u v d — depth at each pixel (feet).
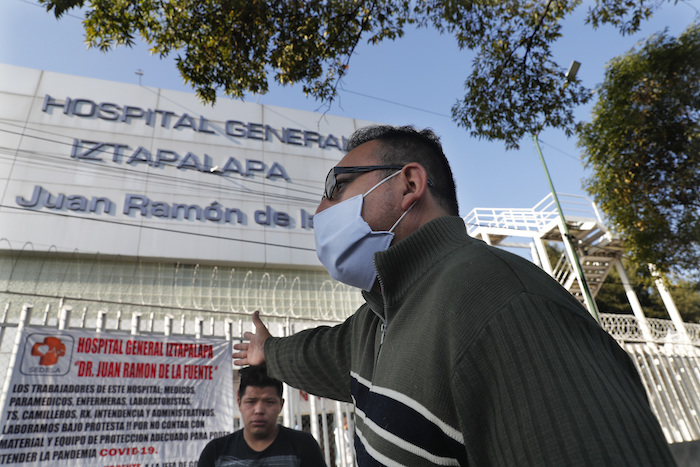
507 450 1.84
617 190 29.84
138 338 15.56
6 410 12.90
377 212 3.83
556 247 77.71
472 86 19.15
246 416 9.80
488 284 2.28
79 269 35.83
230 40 15.14
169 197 41.81
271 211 44.91
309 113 54.03
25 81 42.88
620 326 33.83
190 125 47.01
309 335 5.76
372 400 2.77
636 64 27.50
